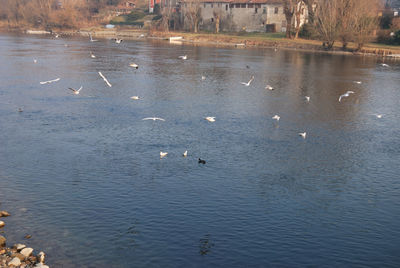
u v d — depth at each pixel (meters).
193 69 92.50
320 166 37.81
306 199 31.31
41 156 37.28
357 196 32.25
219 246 24.88
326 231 27.00
